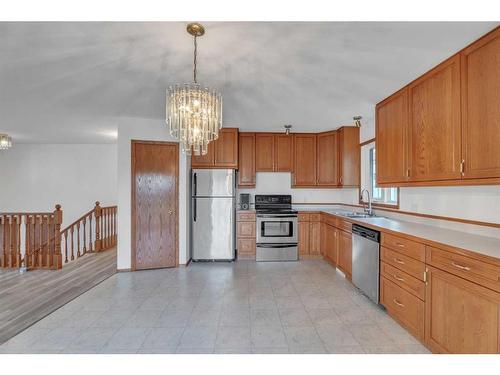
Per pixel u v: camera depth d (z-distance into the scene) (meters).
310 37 1.90
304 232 4.87
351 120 4.19
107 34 1.88
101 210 5.52
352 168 4.58
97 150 6.70
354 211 4.78
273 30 1.82
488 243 1.88
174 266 4.36
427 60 2.21
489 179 1.79
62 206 6.70
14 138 5.92
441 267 1.90
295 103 3.35
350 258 3.56
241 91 2.94
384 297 2.68
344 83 2.71
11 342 2.21
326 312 2.75
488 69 1.79
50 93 3.04
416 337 2.22
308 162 5.12
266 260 4.75
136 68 2.41
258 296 3.16
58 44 2.00
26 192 6.71
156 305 2.92
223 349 2.12
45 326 2.47
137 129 4.18
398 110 2.87
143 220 4.21
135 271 4.14
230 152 4.70
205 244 4.68
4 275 3.97
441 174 2.23
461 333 1.72
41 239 4.35
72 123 4.47
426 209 2.93
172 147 4.35
